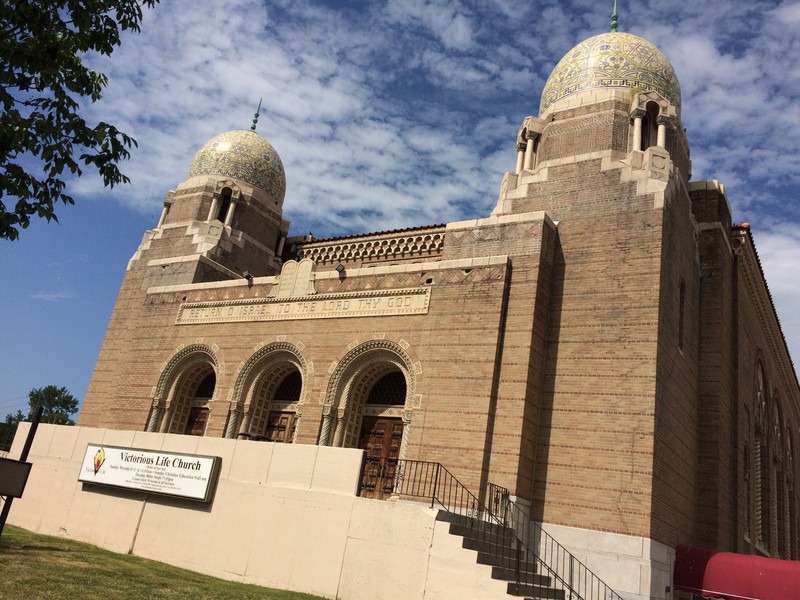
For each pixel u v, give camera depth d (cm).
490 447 1989
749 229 2781
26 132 1046
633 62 2597
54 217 1094
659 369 1978
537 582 1662
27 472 1578
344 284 2488
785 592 1814
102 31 1153
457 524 1534
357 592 1546
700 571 1941
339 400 2338
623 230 2172
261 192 3475
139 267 3281
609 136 2433
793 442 4447
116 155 1141
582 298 2153
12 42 1064
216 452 1931
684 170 2673
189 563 1820
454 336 2162
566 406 2044
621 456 1908
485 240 2297
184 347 2761
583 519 1892
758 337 3284
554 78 2752
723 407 2438
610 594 1781
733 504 2497
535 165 2628
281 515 1734
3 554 1460
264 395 2600
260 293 2695
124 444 2145
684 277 2353
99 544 2019
